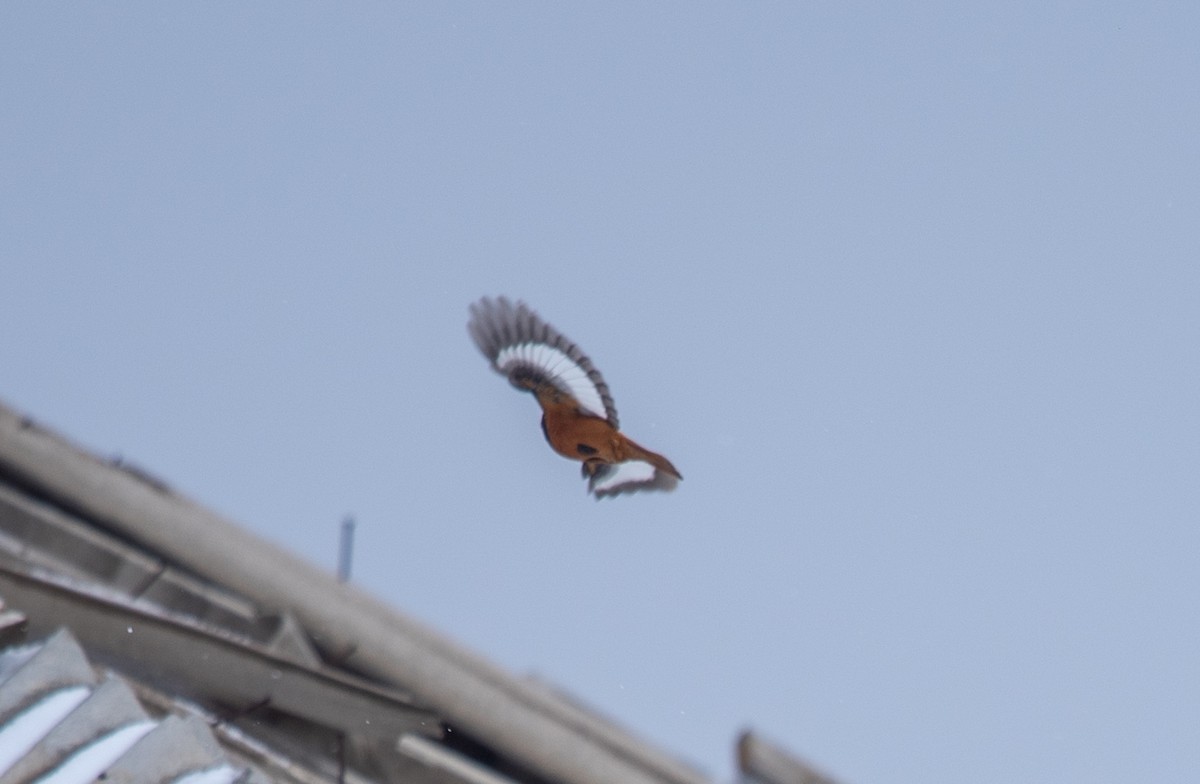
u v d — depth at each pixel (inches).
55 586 609.9
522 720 724.0
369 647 716.7
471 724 721.6
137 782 508.1
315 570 729.0
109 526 705.0
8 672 540.7
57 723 519.8
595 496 530.0
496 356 531.5
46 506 703.1
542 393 525.3
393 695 658.8
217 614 707.4
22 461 695.1
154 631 621.3
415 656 719.7
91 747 516.4
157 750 517.3
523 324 533.3
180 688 632.4
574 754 723.4
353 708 649.0
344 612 719.1
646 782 729.6
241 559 711.7
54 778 503.8
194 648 626.5
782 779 690.2
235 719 637.9
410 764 693.3
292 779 644.7
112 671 618.8
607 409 524.7
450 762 706.8
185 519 709.3
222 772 529.3
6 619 566.9
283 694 639.1
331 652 716.7
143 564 706.8
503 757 728.3
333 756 661.9
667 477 524.7
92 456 709.9
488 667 735.7
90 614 612.4
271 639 703.1
